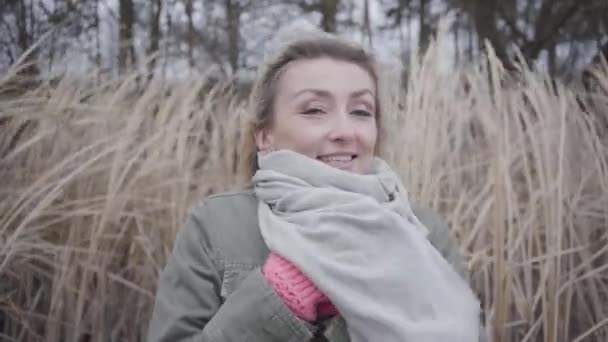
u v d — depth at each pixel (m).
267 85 1.24
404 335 0.99
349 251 1.04
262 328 0.98
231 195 1.21
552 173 2.15
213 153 2.41
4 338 2.05
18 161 2.25
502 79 2.62
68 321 2.02
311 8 6.94
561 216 1.97
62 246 2.00
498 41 6.15
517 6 6.52
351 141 1.17
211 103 2.61
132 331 2.11
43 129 2.28
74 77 2.74
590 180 2.32
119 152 2.07
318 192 1.12
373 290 1.01
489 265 2.10
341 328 1.04
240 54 6.64
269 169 1.19
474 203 2.09
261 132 1.27
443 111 2.40
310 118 1.17
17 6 4.35
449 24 2.76
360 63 1.23
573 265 2.16
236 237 1.13
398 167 2.21
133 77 2.64
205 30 6.64
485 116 2.30
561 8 6.04
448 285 1.08
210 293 1.08
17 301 2.08
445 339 1.00
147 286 2.07
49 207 2.10
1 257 2.01
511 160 2.21
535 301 1.93
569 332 2.12
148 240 2.04
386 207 1.13
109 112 2.44
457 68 2.79
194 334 1.04
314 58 1.20
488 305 1.94
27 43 4.26
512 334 2.06
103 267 2.00
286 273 1.02
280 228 1.08
